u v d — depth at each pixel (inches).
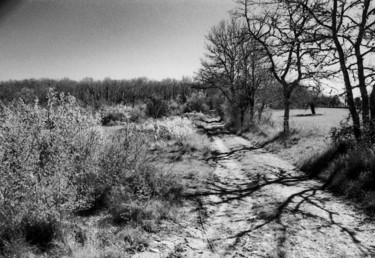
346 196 281.7
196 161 513.7
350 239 195.3
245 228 224.4
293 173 406.6
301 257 174.4
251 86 1152.2
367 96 406.0
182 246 190.4
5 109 222.2
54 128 247.6
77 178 254.2
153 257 171.8
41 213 183.6
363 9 398.9
